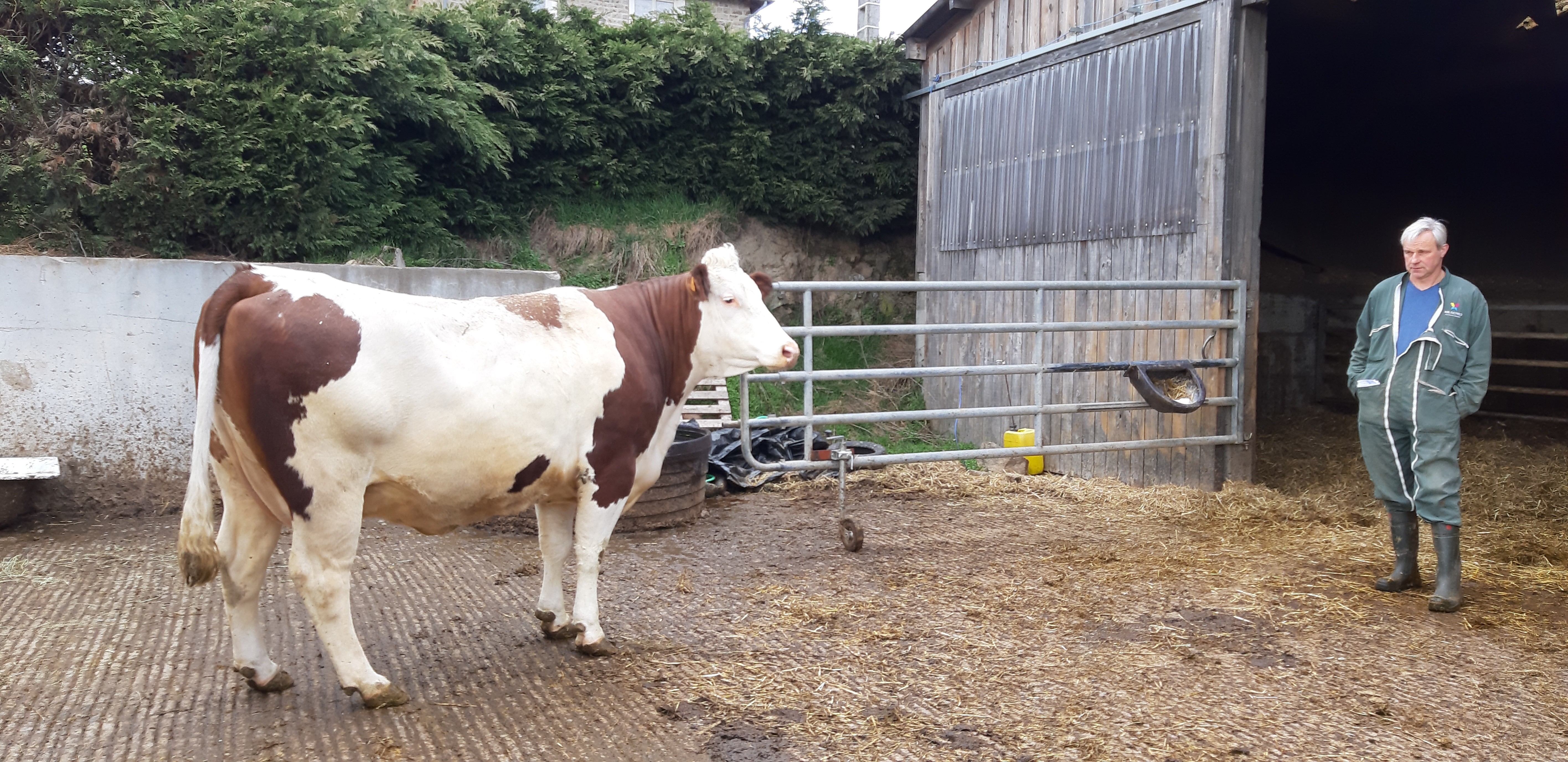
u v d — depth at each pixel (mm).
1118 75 7500
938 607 4207
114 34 7367
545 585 3656
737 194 10695
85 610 3961
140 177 7195
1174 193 7012
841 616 4059
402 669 3395
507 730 2889
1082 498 6680
